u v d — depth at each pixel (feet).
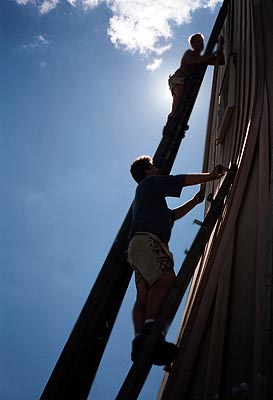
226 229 13.61
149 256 12.44
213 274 13.20
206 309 12.78
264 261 11.26
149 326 11.51
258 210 12.51
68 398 13.07
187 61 19.49
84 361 13.41
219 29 21.08
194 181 13.62
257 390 9.45
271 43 16.39
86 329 13.67
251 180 13.78
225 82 20.53
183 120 17.63
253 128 14.73
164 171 16.35
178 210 15.19
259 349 10.05
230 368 10.83
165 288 12.12
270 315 10.13
